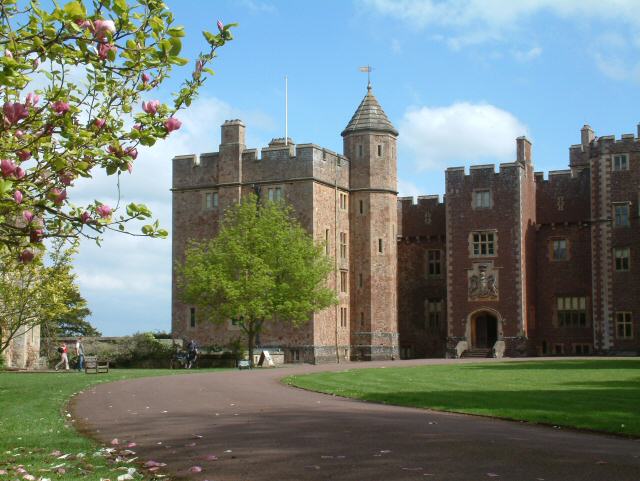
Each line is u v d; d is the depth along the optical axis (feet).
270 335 181.37
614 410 61.31
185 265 171.53
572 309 199.72
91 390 89.35
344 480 36.09
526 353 191.42
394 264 198.08
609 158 192.24
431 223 212.43
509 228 195.00
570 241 201.67
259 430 52.65
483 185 198.18
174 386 92.89
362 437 48.57
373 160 195.52
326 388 86.94
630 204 189.88
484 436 48.52
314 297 159.12
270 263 157.28
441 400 70.49
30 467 39.50
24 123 32.65
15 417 62.59
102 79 33.58
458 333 197.57
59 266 114.73
